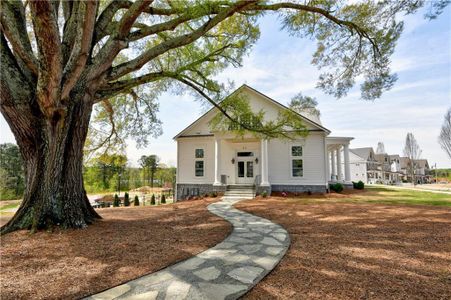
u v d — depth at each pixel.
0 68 5.03
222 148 16.66
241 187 14.98
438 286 2.78
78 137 6.02
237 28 7.94
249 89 15.95
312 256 3.88
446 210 8.22
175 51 9.23
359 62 7.52
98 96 6.90
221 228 6.11
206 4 5.57
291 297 2.57
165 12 6.67
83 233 5.31
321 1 6.03
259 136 9.51
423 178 50.31
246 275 3.16
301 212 8.36
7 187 28.30
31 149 5.57
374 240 4.72
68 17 6.51
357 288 2.75
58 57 4.01
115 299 2.55
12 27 4.57
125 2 6.98
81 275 3.17
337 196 13.54
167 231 5.72
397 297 2.54
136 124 11.87
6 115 5.35
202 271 3.31
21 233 5.10
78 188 6.06
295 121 8.41
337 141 17.89
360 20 6.63
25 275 3.17
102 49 5.65
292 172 15.22
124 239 4.92
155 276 3.15
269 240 4.92
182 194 16.69
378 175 44.97
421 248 4.18
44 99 4.58
